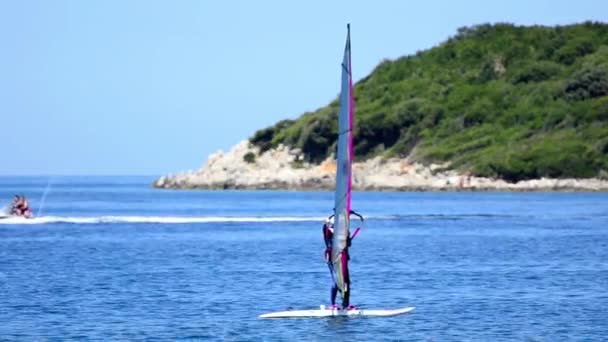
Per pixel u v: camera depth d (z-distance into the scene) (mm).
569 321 162250
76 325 159000
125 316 166875
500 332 153500
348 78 159875
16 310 172625
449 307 176000
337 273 165750
